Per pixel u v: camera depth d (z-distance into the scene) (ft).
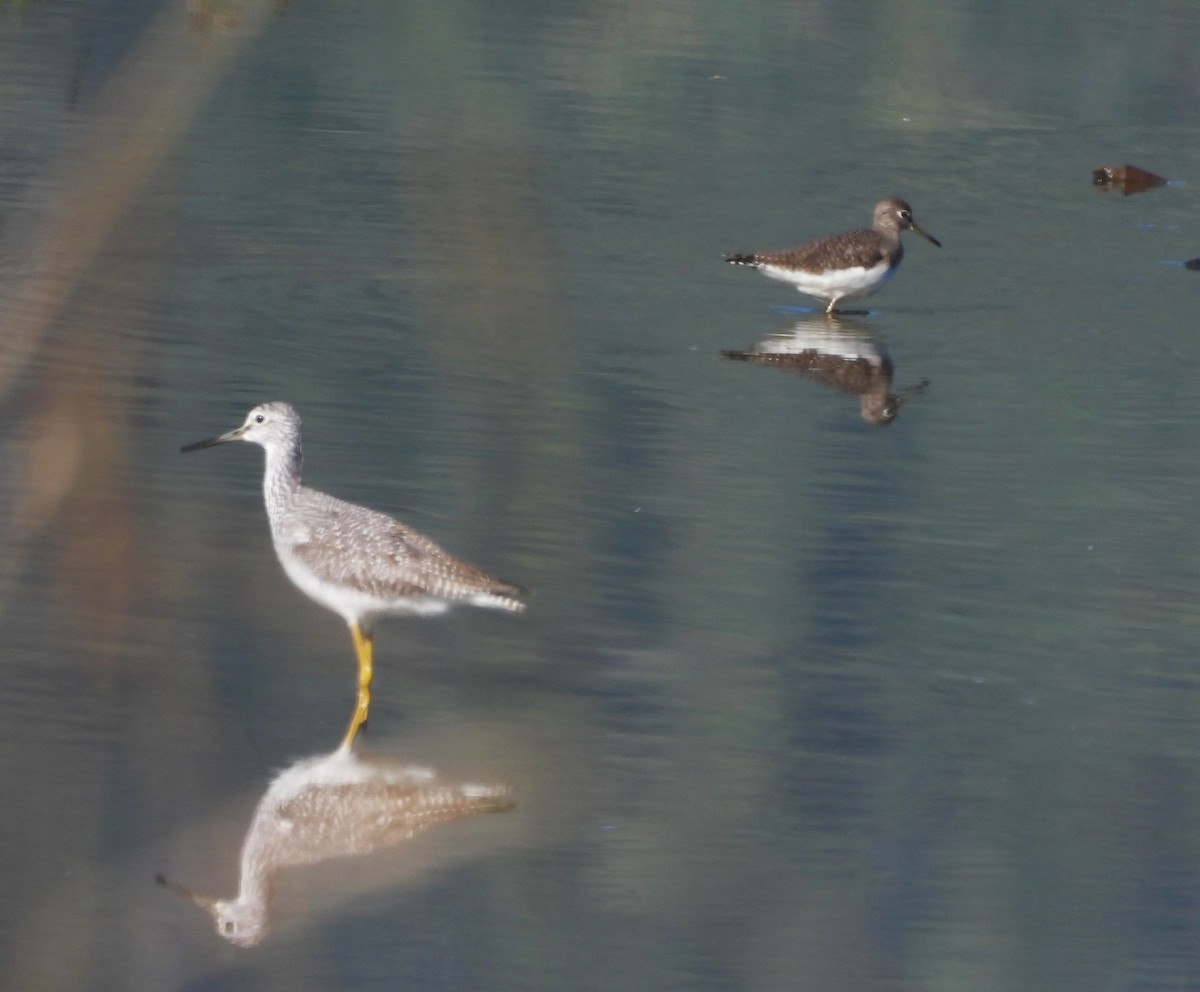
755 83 110.01
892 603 47.44
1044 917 33.37
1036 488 56.59
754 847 35.29
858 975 31.14
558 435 57.67
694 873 34.24
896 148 106.22
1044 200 97.55
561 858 34.53
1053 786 38.63
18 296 53.11
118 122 20.97
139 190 20.90
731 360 67.56
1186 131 116.47
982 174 102.17
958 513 54.03
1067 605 47.85
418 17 41.57
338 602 40.16
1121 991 31.32
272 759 37.42
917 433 61.05
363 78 82.17
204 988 29.14
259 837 34.27
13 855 32.55
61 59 92.94
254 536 47.85
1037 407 64.54
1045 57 123.44
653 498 53.16
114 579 24.35
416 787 36.68
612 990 30.32
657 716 40.57
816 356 68.85
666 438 58.49
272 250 74.74
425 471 53.57
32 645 39.91
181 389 58.59
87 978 28.81
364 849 34.22
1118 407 65.00
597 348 67.31
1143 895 34.65
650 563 48.75
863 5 112.68
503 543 49.11
